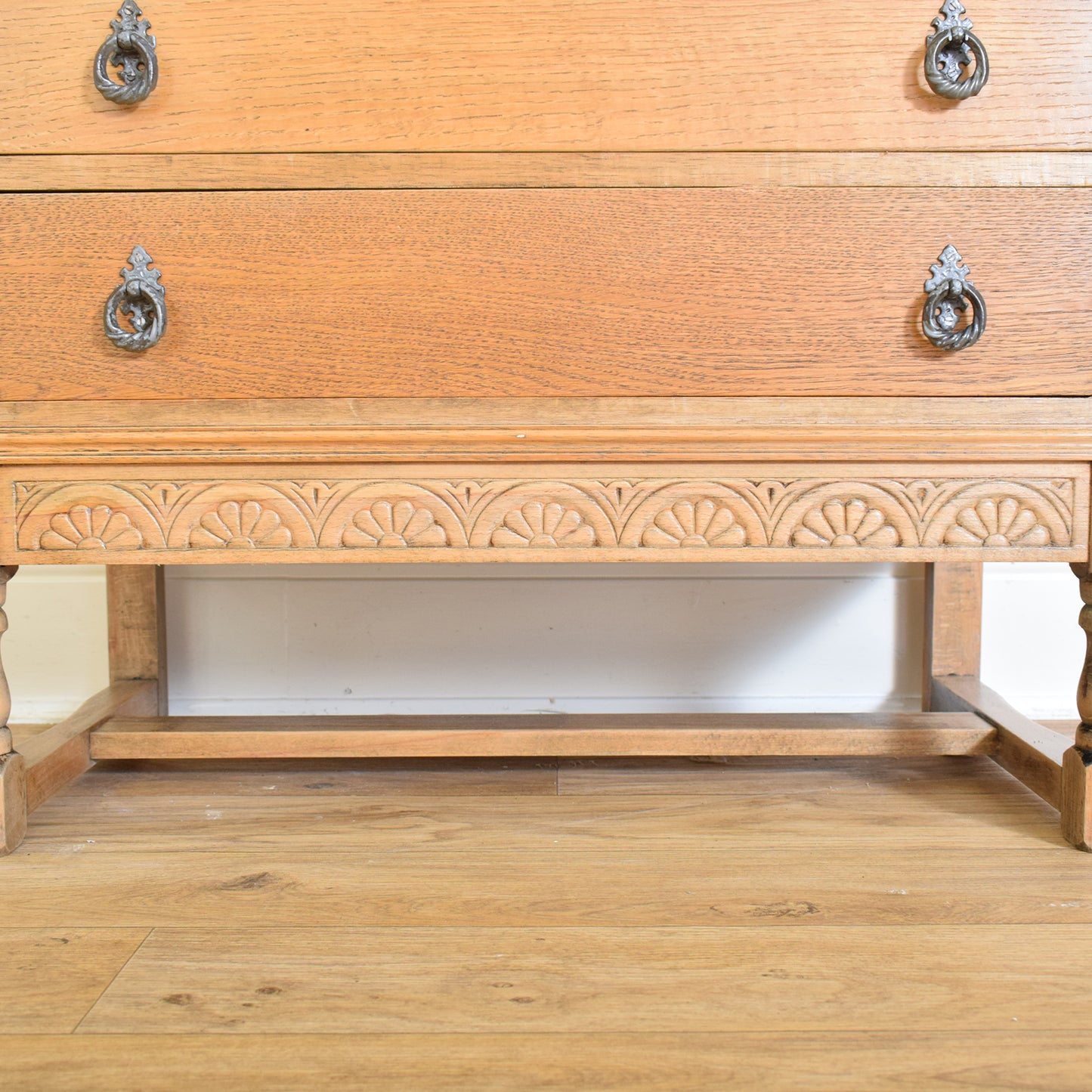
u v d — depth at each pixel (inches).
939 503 36.3
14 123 34.4
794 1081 23.5
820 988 27.5
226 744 44.4
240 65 34.1
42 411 35.5
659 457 35.7
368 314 34.9
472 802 43.7
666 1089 23.2
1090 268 34.9
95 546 36.2
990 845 38.0
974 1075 23.7
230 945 30.1
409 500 36.2
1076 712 60.3
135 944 30.1
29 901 33.1
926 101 34.3
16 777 37.8
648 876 35.2
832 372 35.2
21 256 34.8
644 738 44.6
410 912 32.3
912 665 60.0
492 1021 25.9
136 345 34.3
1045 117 34.4
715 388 35.2
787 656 59.9
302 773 48.2
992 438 35.3
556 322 34.9
